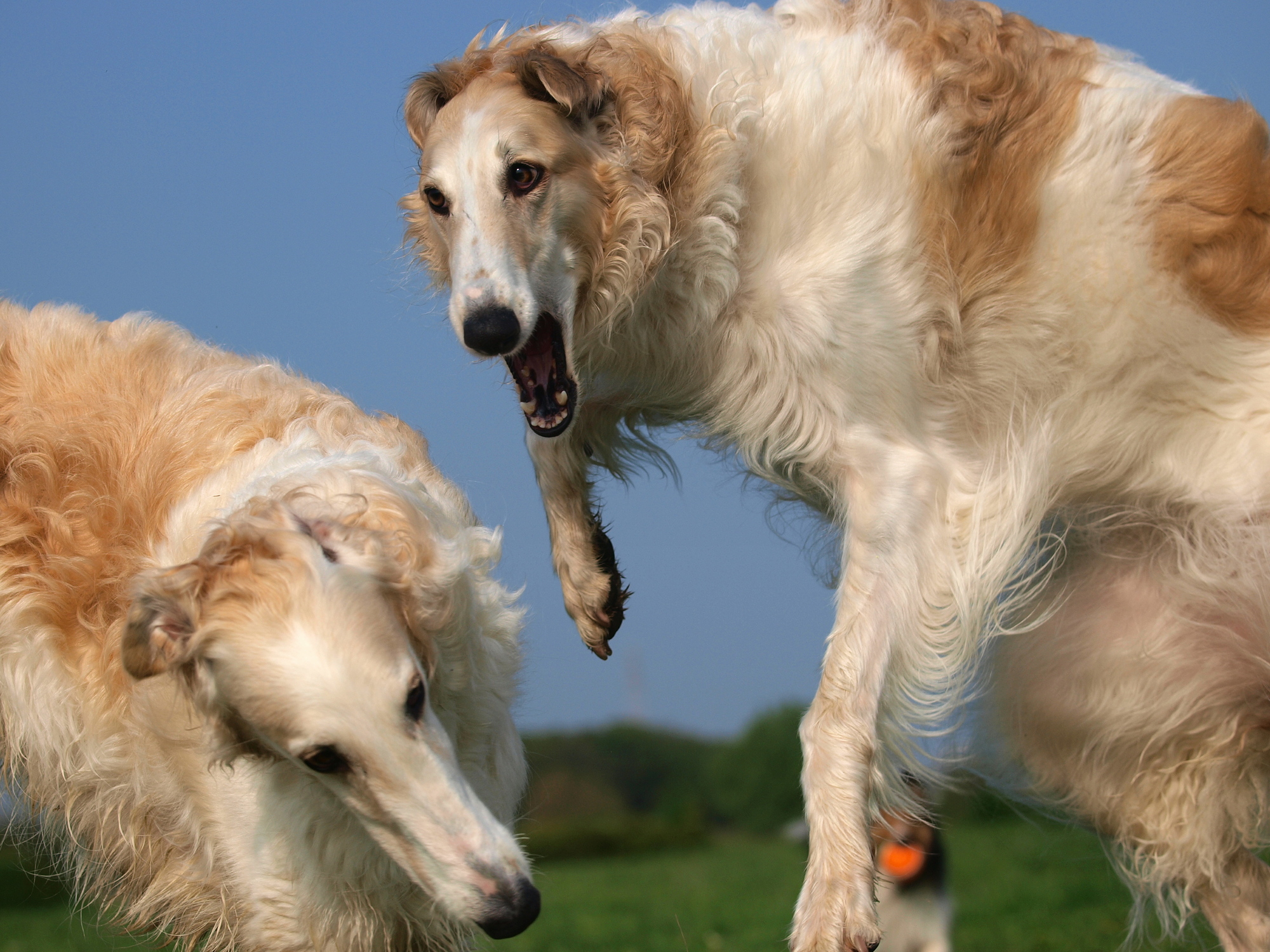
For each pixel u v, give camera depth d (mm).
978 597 3898
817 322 3742
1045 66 3918
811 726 3730
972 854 14141
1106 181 3854
